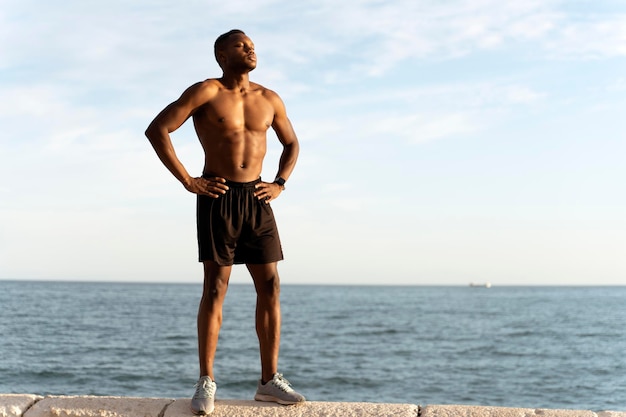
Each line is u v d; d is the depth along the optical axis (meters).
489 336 38.25
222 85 4.99
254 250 4.98
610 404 18.14
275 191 5.05
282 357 27.30
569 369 24.58
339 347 31.39
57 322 41.84
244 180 4.93
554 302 101.06
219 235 4.88
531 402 18.31
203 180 4.85
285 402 4.89
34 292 109.56
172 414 4.77
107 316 50.00
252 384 20.16
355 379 21.70
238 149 4.90
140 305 70.38
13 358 24.14
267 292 5.04
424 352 29.73
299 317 56.28
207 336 4.93
